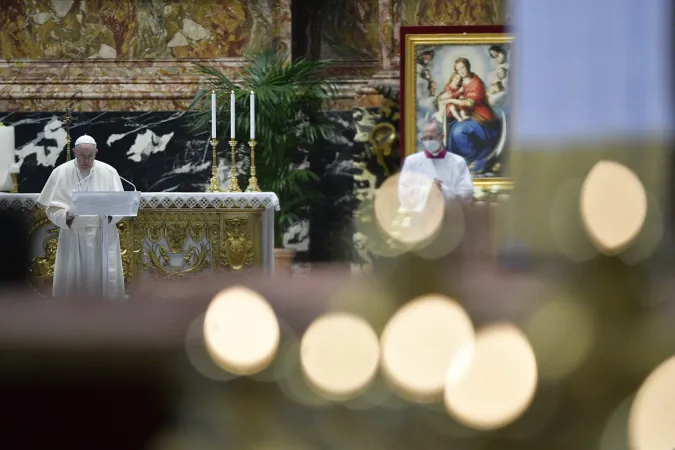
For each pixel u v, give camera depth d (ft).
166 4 46.24
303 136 42.32
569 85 3.13
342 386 2.67
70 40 45.65
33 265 32.78
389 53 43.70
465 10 44.62
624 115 3.06
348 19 46.21
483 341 2.68
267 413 2.60
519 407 2.51
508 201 3.20
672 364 2.47
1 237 32.71
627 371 2.52
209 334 3.41
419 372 2.64
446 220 3.72
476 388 2.56
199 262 32.65
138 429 3.36
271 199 32.53
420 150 42.24
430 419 2.54
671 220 2.97
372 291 3.07
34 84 44.98
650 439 2.36
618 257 2.90
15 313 4.41
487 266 3.34
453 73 42.19
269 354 2.93
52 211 31.48
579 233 2.96
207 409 2.68
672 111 3.06
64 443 3.40
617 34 3.06
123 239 32.60
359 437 2.51
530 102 3.15
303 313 3.31
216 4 46.26
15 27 45.44
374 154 42.96
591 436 2.40
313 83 41.68
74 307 4.68
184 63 45.70
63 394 3.68
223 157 44.47
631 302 2.78
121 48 45.78
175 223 32.65
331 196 44.75
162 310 4.54
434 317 2.78
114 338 3.90
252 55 45.27
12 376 3.80
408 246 3.46
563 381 2.54
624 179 3.00
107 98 45.01
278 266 36.86
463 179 36.40
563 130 3.10
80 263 31.73
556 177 3.07
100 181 32.30
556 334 2.66
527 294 2.92
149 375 3.51
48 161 44.86
